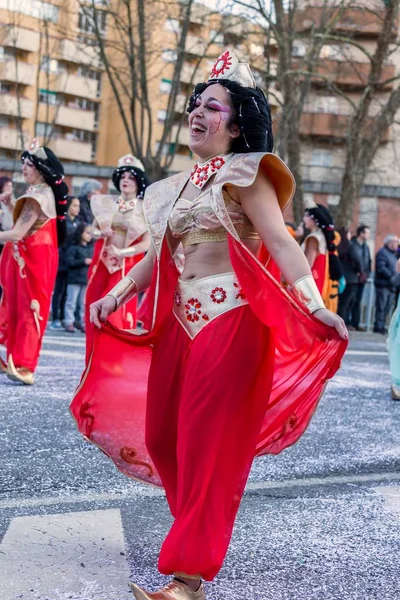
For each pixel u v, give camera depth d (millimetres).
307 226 11992
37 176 7906
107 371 3602
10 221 12336
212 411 3086
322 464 5484
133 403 3633
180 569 2982
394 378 8461
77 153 51469
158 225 3369
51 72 48781
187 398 3133
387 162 35969
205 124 3297
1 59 46031
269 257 3385
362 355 13102
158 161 23969
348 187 21656
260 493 4727
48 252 7871
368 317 18312
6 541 3699
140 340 3455
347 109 38312
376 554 3779
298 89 23578
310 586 3379
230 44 23984
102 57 23250
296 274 3133
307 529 4098
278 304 3150
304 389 3428
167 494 3416
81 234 13359
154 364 3375
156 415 3344
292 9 21219
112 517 4113
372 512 4426
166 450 3359
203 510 3033
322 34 21438
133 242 8727
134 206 8766
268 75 21562
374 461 5621
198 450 3066
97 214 8711
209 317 3209
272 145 3420
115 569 3451
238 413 3113
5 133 47375
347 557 3729
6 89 47812
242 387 3123
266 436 3490
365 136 22703
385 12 21516
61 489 4578
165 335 3365
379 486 4969
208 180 3277
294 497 4668
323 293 11914
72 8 29906
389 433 6652
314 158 39844
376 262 17766
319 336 3158
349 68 29859
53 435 5848
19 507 4211
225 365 3117
